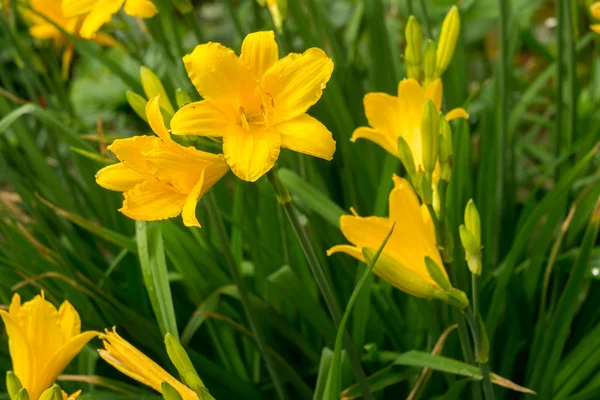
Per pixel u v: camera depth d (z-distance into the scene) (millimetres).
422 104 811
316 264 790
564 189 906
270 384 984
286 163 1066
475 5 1221
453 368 818
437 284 764
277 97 739
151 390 978
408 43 839
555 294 967
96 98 1577
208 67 730
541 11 1963
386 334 993
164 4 926
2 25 1056
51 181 1057
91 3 901
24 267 970
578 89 1116
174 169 732
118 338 749
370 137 829
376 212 960
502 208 1017
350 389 871
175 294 1026
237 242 989
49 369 782
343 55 1236
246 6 1379
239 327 931
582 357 922
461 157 954
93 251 1087
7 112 1029
